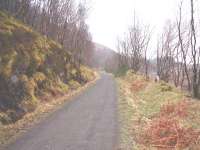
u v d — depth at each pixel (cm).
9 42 2119
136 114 1714
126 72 5959
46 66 2617
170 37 3716
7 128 1410
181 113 1406
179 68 3178
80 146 1095
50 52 2905
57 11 4688
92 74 6738
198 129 1157
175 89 2336
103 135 1251
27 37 2492
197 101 1620
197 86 1845
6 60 1892
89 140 1174
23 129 1396
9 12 2988
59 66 3064
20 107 1712
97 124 1468
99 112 1817
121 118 1614
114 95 2822
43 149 1071
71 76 3484
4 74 1773
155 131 1237
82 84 3928
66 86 2955
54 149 1068
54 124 1483
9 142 1180
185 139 1087
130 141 1161
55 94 2442
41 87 2277
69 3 5009
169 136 1152
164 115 1530
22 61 2089
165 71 3759
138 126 1413
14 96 1747
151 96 2338
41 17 4094
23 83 1945
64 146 1100
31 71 2206
